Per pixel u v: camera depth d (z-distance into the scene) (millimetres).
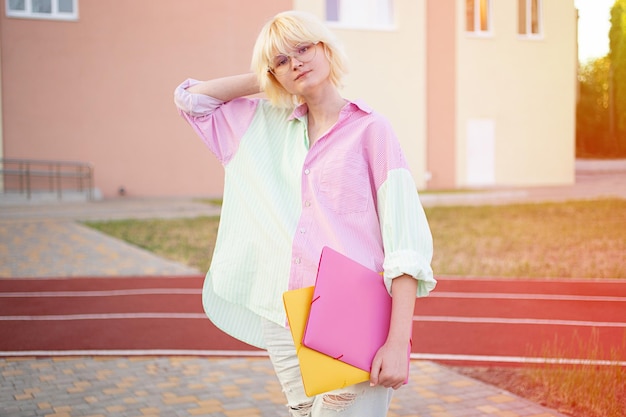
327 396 2297
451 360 5582
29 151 19438
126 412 4414
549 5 20438
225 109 2664
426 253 2252
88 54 19719
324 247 2229
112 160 20062
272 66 2406
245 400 4645
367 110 2375
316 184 2379
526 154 21234
